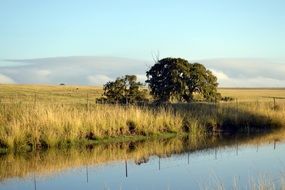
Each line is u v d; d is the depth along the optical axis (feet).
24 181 53.26
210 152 73.10
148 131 92.53
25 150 73.82
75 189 49.37
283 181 45.32
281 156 68.18
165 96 161.79
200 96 162.30
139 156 70.23
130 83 157.48
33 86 343.05
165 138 91.66
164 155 70.95
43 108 84.38
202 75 160.86
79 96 249.34
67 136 79.71
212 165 61.72
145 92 160.97
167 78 160.97
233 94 350.84
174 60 162.40
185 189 48.44
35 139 75.87
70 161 65.92
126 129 90.22
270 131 104.58
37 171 58.95
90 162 65.21
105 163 64.49
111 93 156.76
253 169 58.23
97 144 81.51
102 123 87.15
